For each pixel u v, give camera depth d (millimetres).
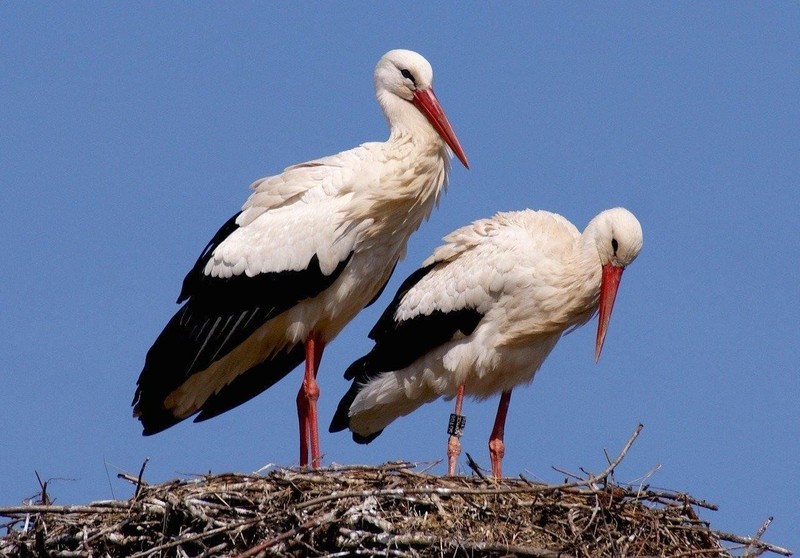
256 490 12938
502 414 15930
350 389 16328
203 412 16266
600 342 15438
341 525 12539
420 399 16297
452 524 12773
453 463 15578
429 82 15961
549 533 12891
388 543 12438
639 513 13102
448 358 15773
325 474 13102
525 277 15492
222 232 16094
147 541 12789
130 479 13242
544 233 15719
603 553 12758
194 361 15758
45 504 13000
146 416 16156
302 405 15688
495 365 15742
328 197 15570
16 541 12805
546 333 15680
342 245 15438
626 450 13125
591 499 13117
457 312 15703
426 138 15719
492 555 12539
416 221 15797
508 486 13227
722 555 13031
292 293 15531
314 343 15852
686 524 13156
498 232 15812
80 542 12766
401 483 13086
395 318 16047
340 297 15633
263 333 15789
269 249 15562
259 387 16219
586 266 15469
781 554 12938
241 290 15617
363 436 16719
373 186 15422
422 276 16078
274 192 15758
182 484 13047
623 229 15359
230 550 12562
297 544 12453
